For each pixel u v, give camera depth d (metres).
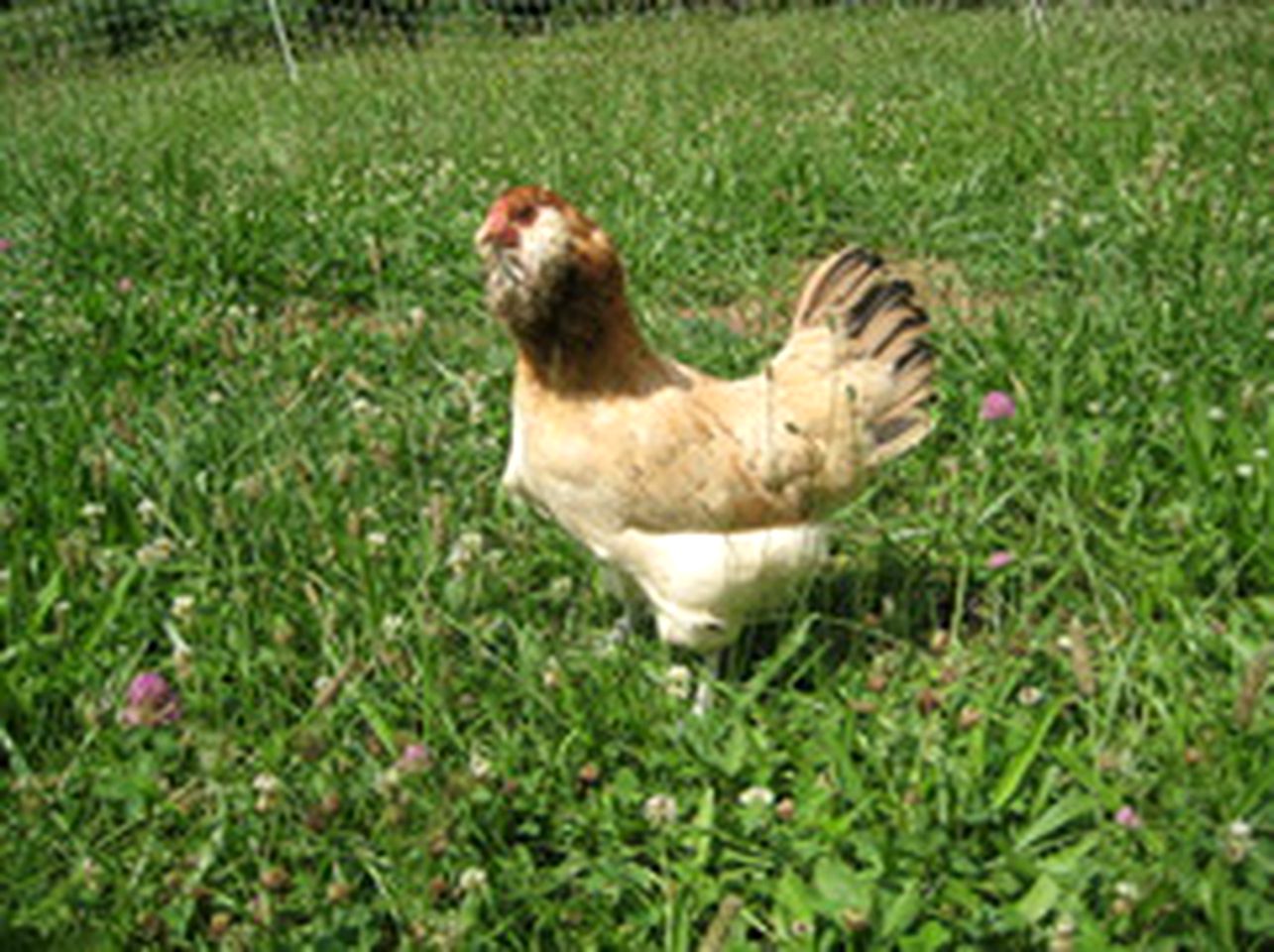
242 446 1.10
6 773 0.80
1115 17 3.62
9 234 1.83
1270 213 1.64
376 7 4.34
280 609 0.93
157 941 0.68
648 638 0.97
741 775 0.78
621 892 0.71
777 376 0.87
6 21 4.52
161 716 0.78
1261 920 0.61
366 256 1.72
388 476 1.10
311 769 0.76
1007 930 0.65
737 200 1.90
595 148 2.19
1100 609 0.85
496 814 0.75
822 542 0.86
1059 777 0.75
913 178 1.98
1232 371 1.21
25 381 1.31
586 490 0.83
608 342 0.81
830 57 3.25
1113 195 1.77
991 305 1.61
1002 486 1.10
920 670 0.88
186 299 1.59
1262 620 0.90
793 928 0.66
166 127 2.69
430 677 0.84
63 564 0.91
